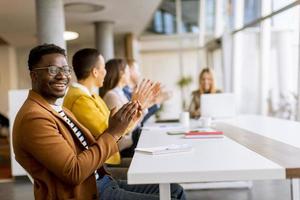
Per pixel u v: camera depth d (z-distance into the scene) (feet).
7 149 23.39
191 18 34.63
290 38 16.42
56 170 4.68
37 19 16.88
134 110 5.36
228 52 23.41
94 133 7.22
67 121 5.48
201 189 13.32
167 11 35.01
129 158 8.84
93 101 7.52
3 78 34.71
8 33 28.91
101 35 26.99
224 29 25.68
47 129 4.73
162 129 9.89
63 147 4.72
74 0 20.47
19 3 19.75
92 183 5.28
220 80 26.32
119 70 10.73
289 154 5.51
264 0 17.89
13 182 16.29
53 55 5.35
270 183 13.88
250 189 13.21
